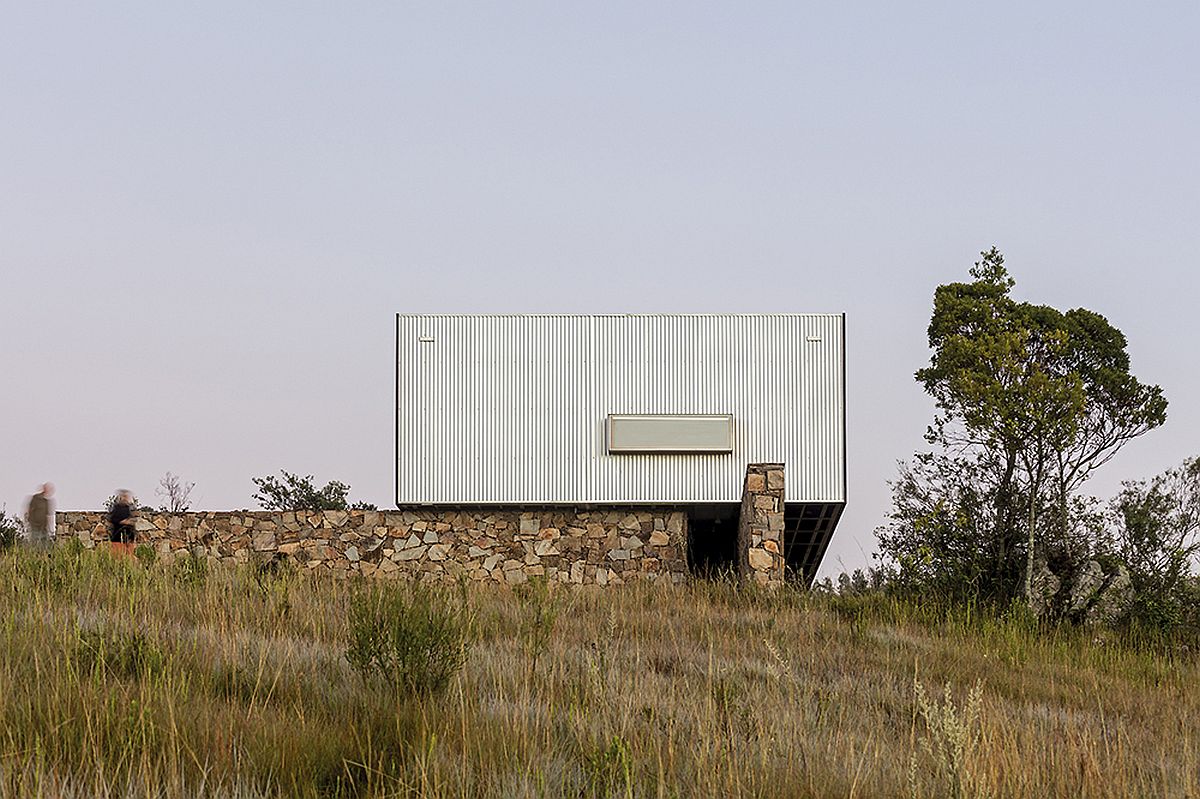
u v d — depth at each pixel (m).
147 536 24.25
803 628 15.88
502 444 26.17
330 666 9.98
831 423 26.31
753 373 26.39
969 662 14.63
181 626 11.70
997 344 22.30
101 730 7.27
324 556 24.34
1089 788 8.26
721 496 26.02
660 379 26.41
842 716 9.92
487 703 9.07
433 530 24.59
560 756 7.64
